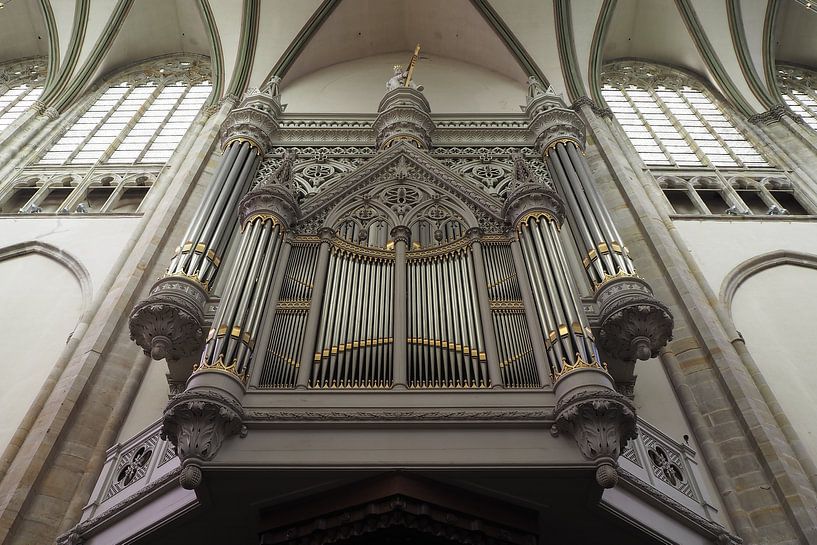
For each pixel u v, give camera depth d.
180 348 9.62
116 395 11.45
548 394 8.06
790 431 11.01
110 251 14.41
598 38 20.92
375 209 11.70
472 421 7.70
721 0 21.81
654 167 17.77
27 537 9.52
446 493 7.38
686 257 14.30
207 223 11.31
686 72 22.86
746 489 10.21
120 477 9.47
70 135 19.39
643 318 9.44
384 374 8.50
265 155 14.05
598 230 11.26
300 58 20.50
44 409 11.02
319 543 7.25
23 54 23.62
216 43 20.64
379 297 9.75
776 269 14.52
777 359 12.59
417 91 15.07
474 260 10.40
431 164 12.56
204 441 7.32
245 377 8.23
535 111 14.97
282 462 7.29
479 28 21.02
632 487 8.28
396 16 21.64
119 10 21.58
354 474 7.33
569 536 8.07
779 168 18.02
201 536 7.96
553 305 9.13
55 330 12.85
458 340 8.97
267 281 9.71
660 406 11.52
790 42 23.09
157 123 20.11
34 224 15.27
